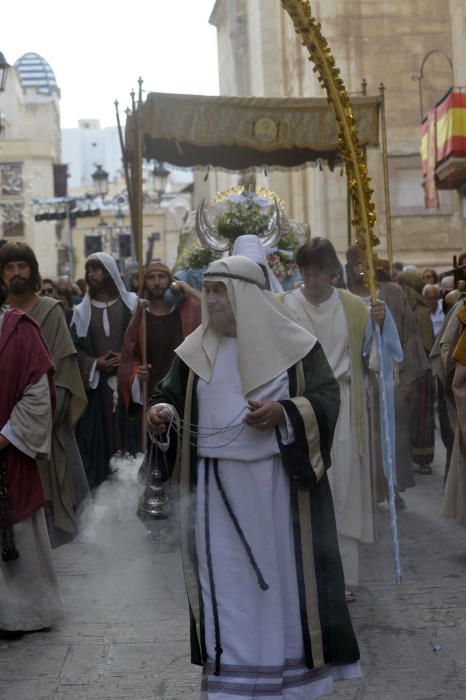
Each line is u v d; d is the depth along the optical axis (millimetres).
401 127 21234
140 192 8273
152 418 3590
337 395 3660
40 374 4828
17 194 42188
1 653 4633
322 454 3604
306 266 5312
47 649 4648
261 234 9203
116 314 7750
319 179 20562
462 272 7512
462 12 15219
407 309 8180
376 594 5410
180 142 10516
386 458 5352
